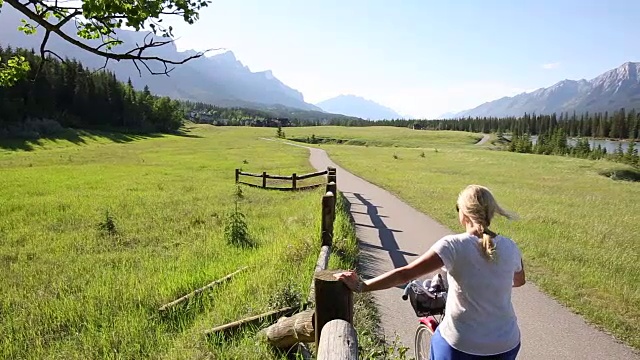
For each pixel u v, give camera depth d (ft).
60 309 21.11
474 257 9.23
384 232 39.88
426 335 14.02
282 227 39.34
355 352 8.68
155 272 26.99
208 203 55.88
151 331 18.06
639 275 28.22
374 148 256.93
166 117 440.86
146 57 16.79
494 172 119.75
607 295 24.12
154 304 20.98
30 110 301.43
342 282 10.55
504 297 9.36
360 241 36.01
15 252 32.81
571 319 21.04
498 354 9.26
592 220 47.88
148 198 59.31
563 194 74.95
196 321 18.49
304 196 63.05
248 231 38.40
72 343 17.46
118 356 15.84
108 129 358.43
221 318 18.15
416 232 40.16
